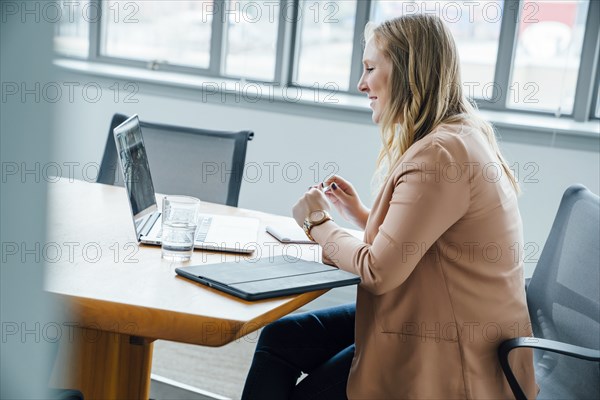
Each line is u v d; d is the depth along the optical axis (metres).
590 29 3.25
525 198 3.23
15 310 0.39
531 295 1.71
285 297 1.33
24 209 0.37
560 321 1.58
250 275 1.39
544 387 1.60
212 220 1.90
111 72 3.90
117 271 1.41
